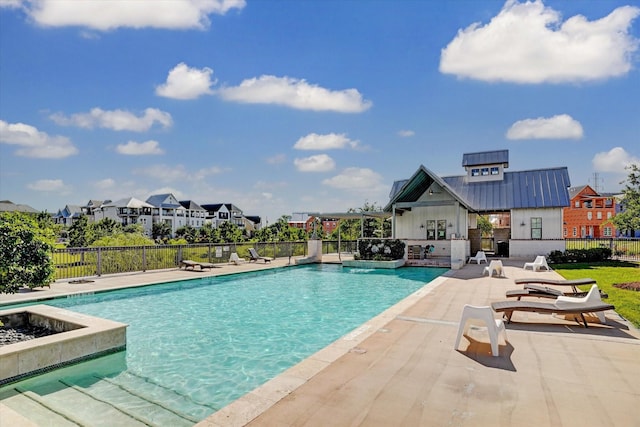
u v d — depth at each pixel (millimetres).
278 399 3619
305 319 8875
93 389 4938
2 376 4676
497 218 53812
